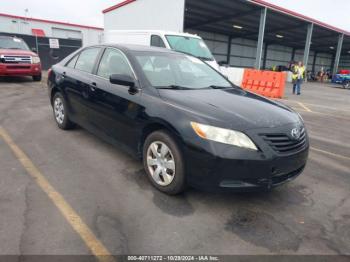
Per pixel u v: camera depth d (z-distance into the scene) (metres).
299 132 3.28
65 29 29.66
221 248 2.53
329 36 33.09
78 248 2.43
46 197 3.17
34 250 2.37
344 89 24.20
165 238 2.62
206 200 3.29
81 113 4.78
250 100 3.67
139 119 3.49
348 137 6.59
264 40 38.47
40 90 10.33
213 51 34.00
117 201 3.17
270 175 2.93
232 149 2.83
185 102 3.27
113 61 4.28
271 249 2.55
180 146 3.07
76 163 4.09
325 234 2.81
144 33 10.28
